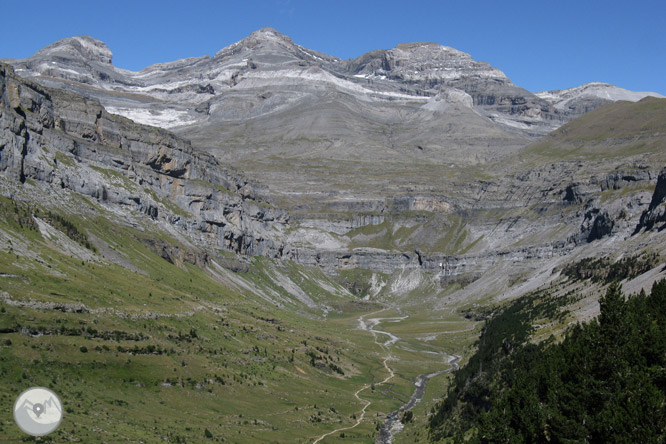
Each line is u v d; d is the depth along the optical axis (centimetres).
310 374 19738
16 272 15688
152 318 17388
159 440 10531
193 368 15412
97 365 13238
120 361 13850
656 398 9419
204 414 13400
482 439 10906
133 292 19138
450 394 16988
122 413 11562
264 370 18025
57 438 9062
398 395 19588
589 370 11075
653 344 11006
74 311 15075
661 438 8906
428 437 14425
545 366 12138
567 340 12962
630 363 10850
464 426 13988
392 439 14612
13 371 11500
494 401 11631
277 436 13138
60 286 16312
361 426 15500
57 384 11769
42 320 13762
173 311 18912
